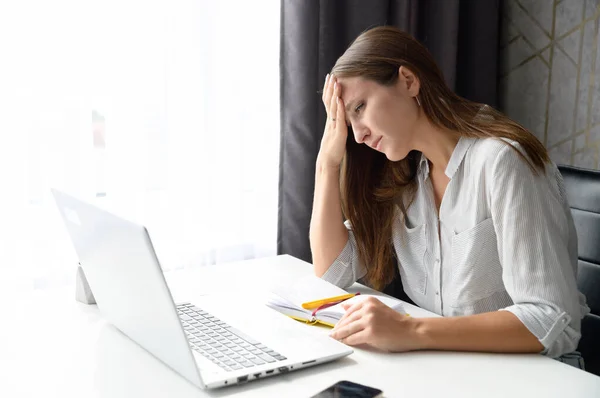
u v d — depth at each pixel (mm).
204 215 1964
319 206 1542
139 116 1849
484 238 1313
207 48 1897
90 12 1744
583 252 1533
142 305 1011
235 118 1977
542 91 2398
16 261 1722
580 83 2287
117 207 1850
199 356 1051
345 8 2105
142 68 1834
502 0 2463
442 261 1424
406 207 1490
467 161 1331
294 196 2039
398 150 1359
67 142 1758
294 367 1033
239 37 1950
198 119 1920
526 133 1306
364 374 1041
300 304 1316
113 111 1812
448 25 2277
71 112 1751
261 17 1983
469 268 1342
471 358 1107
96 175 1820
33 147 1715
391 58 1304
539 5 2363
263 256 2102
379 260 1539
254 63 1996
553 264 1182
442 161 1379
